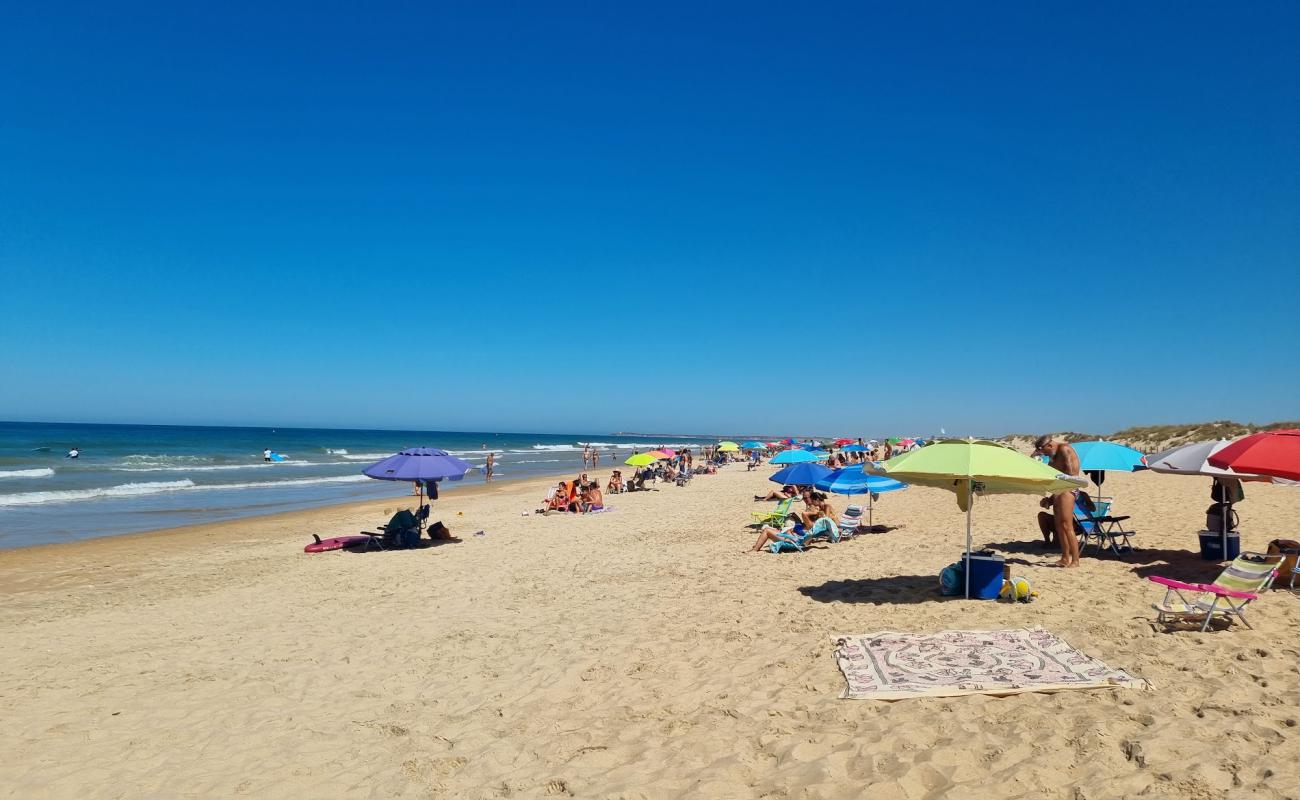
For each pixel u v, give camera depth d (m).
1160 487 19.70
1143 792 3.39
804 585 8.80
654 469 32.31
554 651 6.58
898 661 5.49
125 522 19.81
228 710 5.47
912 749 4.03
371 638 7.35
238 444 74.69
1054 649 5.53
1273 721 4.04
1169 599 6.64
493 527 17.00
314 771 4.39
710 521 16.48
